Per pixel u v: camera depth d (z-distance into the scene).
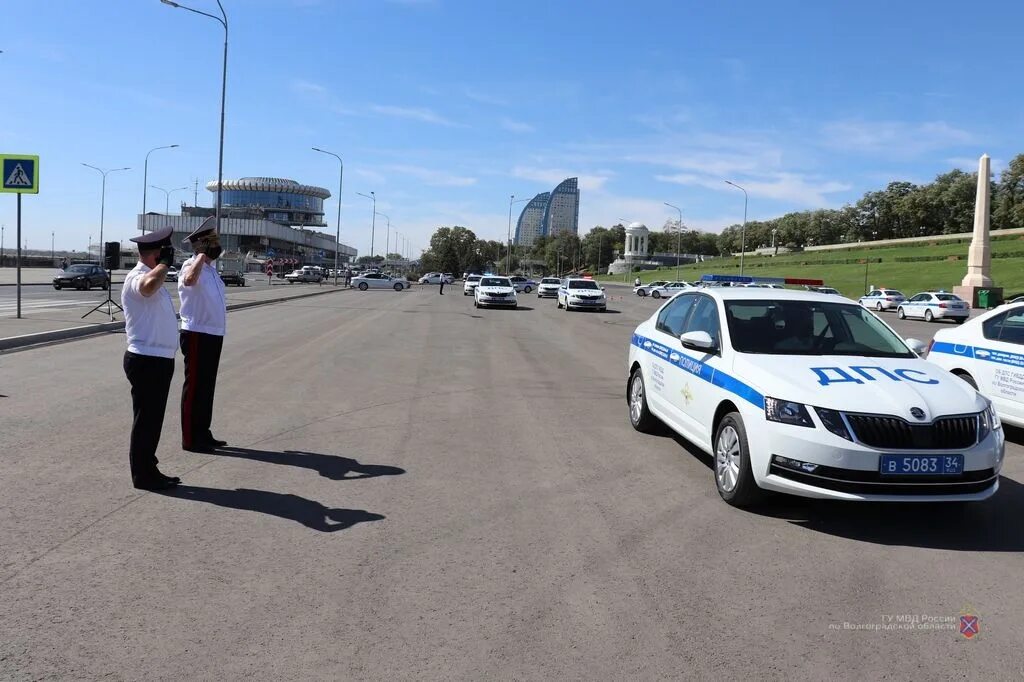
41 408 8.12
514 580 4.07
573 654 3.30
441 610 3.69
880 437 4.70
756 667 3.23
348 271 91.88
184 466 6.10
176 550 4.35
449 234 158.62
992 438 4.89
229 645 3.31
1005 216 104.88
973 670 3.26
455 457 6.67
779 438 4.90
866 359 5.69
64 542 4.41
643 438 7.62
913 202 125.62
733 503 5.41
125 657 3.19
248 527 4.75
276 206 141.50
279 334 17.72
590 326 24.47
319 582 3.97
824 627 3.62
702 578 4.15
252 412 8.41
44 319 17.75
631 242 157.75
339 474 6.01
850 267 94.25
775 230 159.62
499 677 3.10
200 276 6.54
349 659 3.22
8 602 3.65
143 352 5.31
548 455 6.84
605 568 4.26
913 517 5.30
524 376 11.98
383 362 13.14
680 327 7.17
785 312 6.34
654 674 3.15
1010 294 59.12
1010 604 3.91
